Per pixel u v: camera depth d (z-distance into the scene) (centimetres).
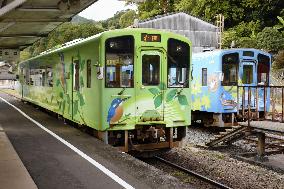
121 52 1027
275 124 1140
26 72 2672
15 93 4422
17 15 1673
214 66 1625
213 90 1634
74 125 1482
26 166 834
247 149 1351
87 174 768
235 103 1622
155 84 1060
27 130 1355
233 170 1032
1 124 1530
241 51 1614
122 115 1032
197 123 1984
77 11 1681
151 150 1089
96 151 980
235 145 1416
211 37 3488
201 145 1384
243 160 1186
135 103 1041
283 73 2941
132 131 1068
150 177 741
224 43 3578
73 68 1316
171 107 1079
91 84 1106
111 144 1083
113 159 895
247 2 3838
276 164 1148
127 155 938
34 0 1475
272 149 1350
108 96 1021
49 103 1791
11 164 838
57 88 1595
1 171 777
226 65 1606
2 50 3066
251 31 3734
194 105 1795
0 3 1034
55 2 1561
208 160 1137
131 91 1037
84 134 1251
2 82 7212
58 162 869
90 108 1122
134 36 1033
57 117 1777
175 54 1083
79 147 1031
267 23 3850
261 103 1652
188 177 960
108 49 1016
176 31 3375
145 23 3266
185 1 4150
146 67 1050
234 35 3600
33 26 2103
